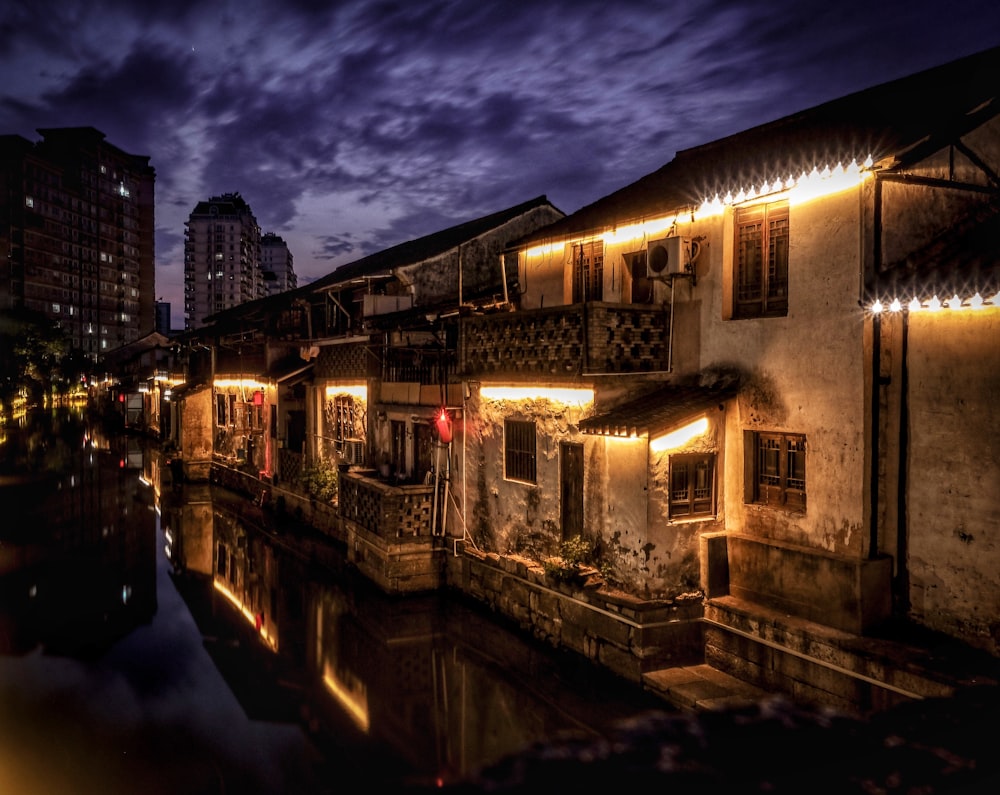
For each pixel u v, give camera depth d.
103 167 115.12
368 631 15.05
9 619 16.55
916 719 8.69
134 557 21.97
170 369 55.91
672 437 11.80
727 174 12.70
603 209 16.39
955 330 9.66
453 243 24.69
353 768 10.17
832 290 10.62
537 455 14.59
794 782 8.57
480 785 9.46
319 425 25.97
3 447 49.12
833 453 10.62
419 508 17.14
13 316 83.56
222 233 146.00
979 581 9.40
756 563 11.59
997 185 10.56
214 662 14.12
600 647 12.11
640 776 9.16
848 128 12.13
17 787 9.75
